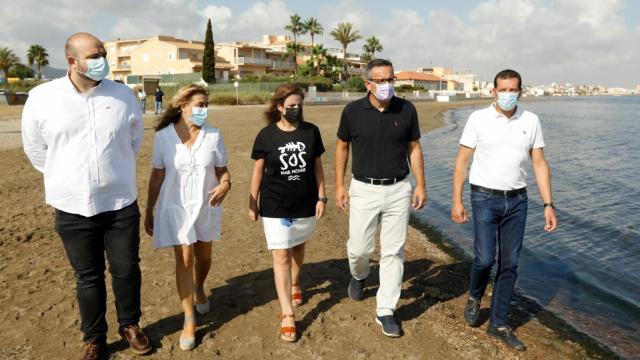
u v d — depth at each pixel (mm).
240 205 8203
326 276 5219
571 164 15117
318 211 3988
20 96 37312
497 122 3693
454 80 128000
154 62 71438
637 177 12742
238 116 29047
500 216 3801
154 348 3689
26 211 7391
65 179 3131
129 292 3500
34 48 83500
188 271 3689
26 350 3619
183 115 3600
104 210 3254
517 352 3869
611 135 24859
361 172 3957
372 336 3967
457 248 6676
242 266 5402
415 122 3939
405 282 5289
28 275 4957
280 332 3969
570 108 64062
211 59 60625
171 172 3562
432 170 13430
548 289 5332
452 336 4035
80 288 3365
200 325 4066
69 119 3076
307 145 3795
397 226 3994
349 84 64688
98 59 2996
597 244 6938
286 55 78250
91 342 3455
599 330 4375
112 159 3232
